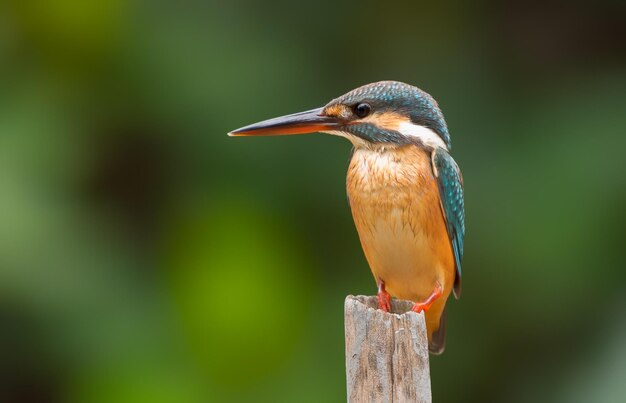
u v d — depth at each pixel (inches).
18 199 406.9
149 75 433.4
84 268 409.7
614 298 423.8
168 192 437.1
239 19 440.5
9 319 406.9
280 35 441.4
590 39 477.1
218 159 428.8
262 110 429.7
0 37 442.3
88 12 437.7
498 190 428.1
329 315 419.2
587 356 423.2
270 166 427.2
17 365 413.1
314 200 428.1
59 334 405.4
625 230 418.9
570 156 426.3
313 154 427.8
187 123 430.0
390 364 256.5
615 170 421.7
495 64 457.7
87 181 436.5
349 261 428.5
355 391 257.8
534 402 433.7
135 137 439.8
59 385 417.7
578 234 419.5
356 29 451.8
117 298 411.5
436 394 443.5
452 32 460.8
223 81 430.3
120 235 432.1
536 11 485.7
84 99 435.2
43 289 401.7
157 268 421.4
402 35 456.4
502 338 440.1
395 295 375.2
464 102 446.9
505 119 442.9
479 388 443.8
